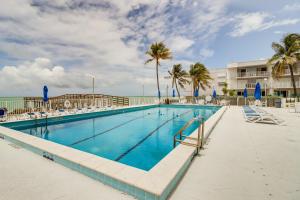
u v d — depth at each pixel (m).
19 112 9.56
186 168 2.57
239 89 29.78
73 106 12.49
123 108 13.40
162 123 8.98
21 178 2.32
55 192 1.97
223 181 2.19
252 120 7.25
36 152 3.31
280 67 20.09
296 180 2.20
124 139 5.93
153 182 1.88
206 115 11.90
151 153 4.54
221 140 4.16
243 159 2.94
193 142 3.54
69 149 3.10
